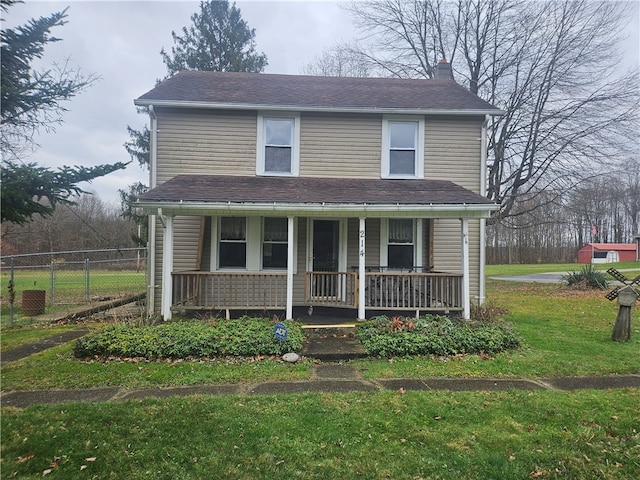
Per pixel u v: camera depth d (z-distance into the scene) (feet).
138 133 70.79
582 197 53.93
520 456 9.74
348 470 9.09
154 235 29.91
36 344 21.29
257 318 23.95
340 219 31.04
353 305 26.50
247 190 26.43
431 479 8.79
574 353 19.24
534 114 53.31
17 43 18.43
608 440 10.52
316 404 12.73
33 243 88.84
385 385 14.85
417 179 31.68
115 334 19.53
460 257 31.76
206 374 15.78
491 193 56.03
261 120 31.12
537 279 70.13
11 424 11.18
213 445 10.10
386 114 31.68
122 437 10.48
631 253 150.00
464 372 16.43
